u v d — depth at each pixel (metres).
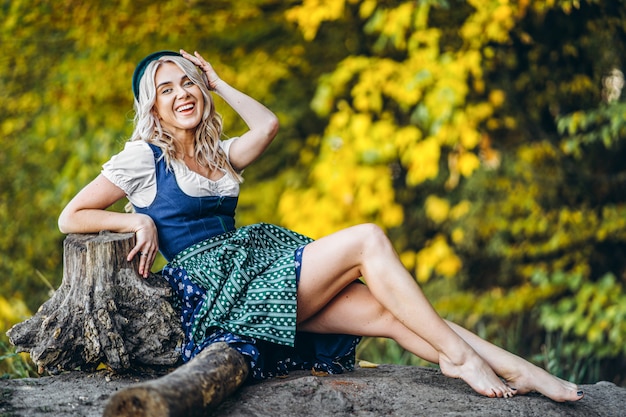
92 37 6.66
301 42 7.40
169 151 3.29
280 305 3.07
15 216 8.02
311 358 3.37
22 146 7.96
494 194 7.64
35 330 3.08
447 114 6.06
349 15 7.16
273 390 2.99
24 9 6.57
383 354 5.98
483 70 6.82
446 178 7.94
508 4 6.01
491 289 7.98
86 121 7.41
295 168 7.76
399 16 6.14
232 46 7.24
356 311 3.26
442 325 3.09
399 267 3.08
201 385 2.61
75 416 2.73
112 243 3.09
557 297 7.46
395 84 6.30
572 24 6.99
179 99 3.31
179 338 3.15
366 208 6.52
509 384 3.18
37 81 7.42
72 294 3.09
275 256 3.26
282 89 7.75
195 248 3.24
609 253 7.46
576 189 7.43
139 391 2.39
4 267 7.98
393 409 2.91
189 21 6.64
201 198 3.28
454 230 7.62
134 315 3.12
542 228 7.11
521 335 7.64
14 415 2.72
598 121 6.46
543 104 7.41
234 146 3.55
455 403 2.98
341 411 2.89
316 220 6.59
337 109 7.69
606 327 6.52
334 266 3.11
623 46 7.04
